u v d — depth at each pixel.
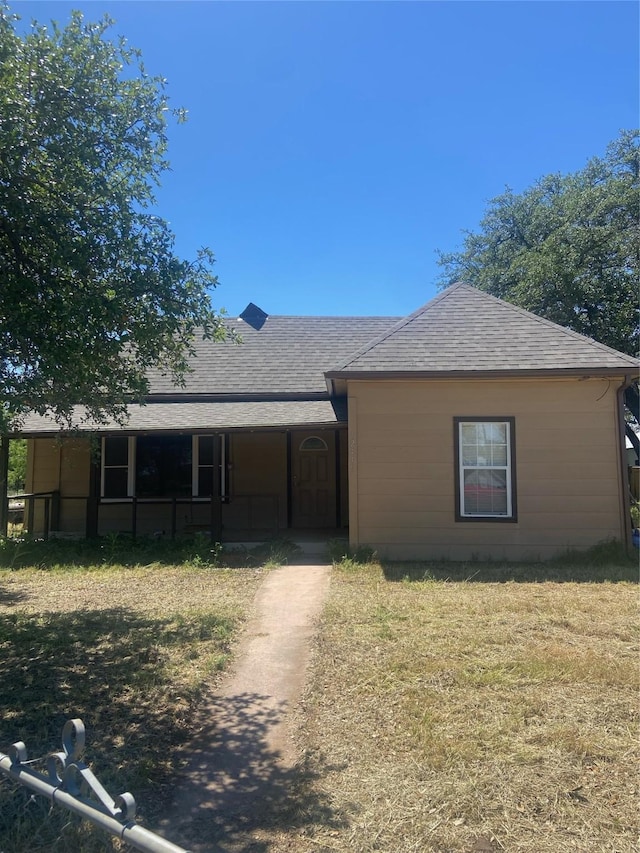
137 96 5.36
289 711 4.58
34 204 4.77
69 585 9.28
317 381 15.12
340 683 4.95
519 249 25.28
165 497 14.55
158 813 3.28
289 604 7.85
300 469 14.74
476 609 7.24
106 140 5.34
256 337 17.28
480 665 5.27
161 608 7.72
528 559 10.72
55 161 4.89
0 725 4.27
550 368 10.48
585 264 22.19
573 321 22.70
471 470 10.99
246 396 14.49
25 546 12.34
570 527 10.73
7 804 3.25
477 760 3.69
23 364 5.05
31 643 6.16
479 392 10.98
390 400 11.04
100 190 5.09
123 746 3.98
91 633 6.50
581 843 2.93
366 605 7.52
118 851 2.95
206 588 8.93
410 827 3.08
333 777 3.56
